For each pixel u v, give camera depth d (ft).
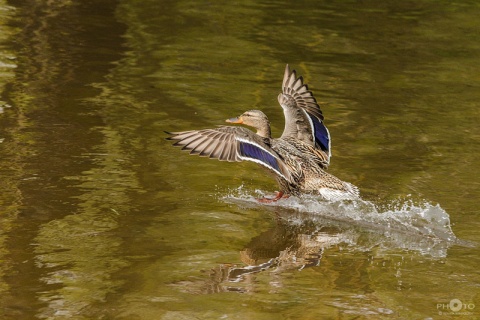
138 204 35.32
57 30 66.44
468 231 34.63
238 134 34.76
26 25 66.95
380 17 79.36
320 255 31.65
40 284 27.45
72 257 29.71
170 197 36.50
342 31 73.31
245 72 58.80
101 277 28.22
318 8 82.12
